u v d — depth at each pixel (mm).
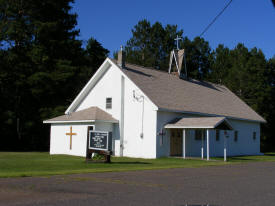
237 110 35875
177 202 7777
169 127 25078
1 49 39250
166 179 12031
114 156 26078
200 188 10000
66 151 27562
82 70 44250
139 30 64750
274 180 12492
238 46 66938
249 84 53156
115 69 27828
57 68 39938
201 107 29578
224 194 9016
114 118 27344
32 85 38406
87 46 55000
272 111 54469
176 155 26609
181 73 34906
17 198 7992
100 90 28828
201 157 26922
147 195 8617
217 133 31312
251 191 9648
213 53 69000
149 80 28516
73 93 43938
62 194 8570
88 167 16219
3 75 37531
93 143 19234
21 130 39656
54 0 42250
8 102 39281
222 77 63750
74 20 45500
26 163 17672
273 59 57156
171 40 64938
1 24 39375
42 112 39031
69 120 27109
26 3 40781
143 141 25422
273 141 57406
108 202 7652
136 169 15445
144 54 63594
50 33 42062
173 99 27469
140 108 25844
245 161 24891
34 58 39062
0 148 40000
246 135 36406
